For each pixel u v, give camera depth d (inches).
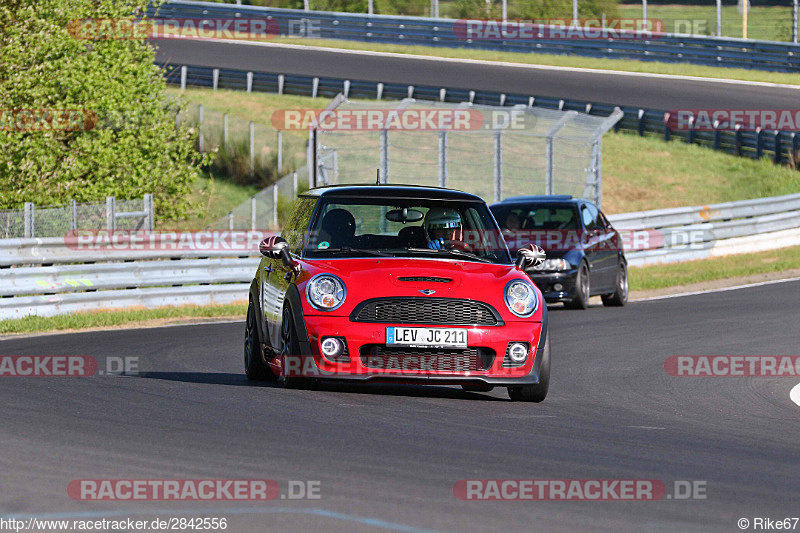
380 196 1347.2
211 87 6264.8
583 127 3949.3
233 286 2699.3
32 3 3548.2
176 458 861.8
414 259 1273.4
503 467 870.4
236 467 834.8
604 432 1080.8
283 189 4232.3
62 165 3572.8
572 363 1689.2
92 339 1844.2
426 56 6879.9
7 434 948.0
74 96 3636.8
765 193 4827.8
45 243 2288.4
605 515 725.9
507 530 678.5
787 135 5152.6
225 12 7445.9
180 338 1899.6
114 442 922.1
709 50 6476.4
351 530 666.8
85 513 695.7
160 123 4042.8
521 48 6909.5
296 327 1207.6
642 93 5851.4
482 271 1258.0
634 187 4960.6
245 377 1416.1
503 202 2684.5
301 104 5910.4
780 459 970.7
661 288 3097.9
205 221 4601.4
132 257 2485.2
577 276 2487.7
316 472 824.3
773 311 2434.8
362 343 1186.6
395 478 813.2
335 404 1172.5
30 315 2198.6
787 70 6254.9
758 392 1453.0
